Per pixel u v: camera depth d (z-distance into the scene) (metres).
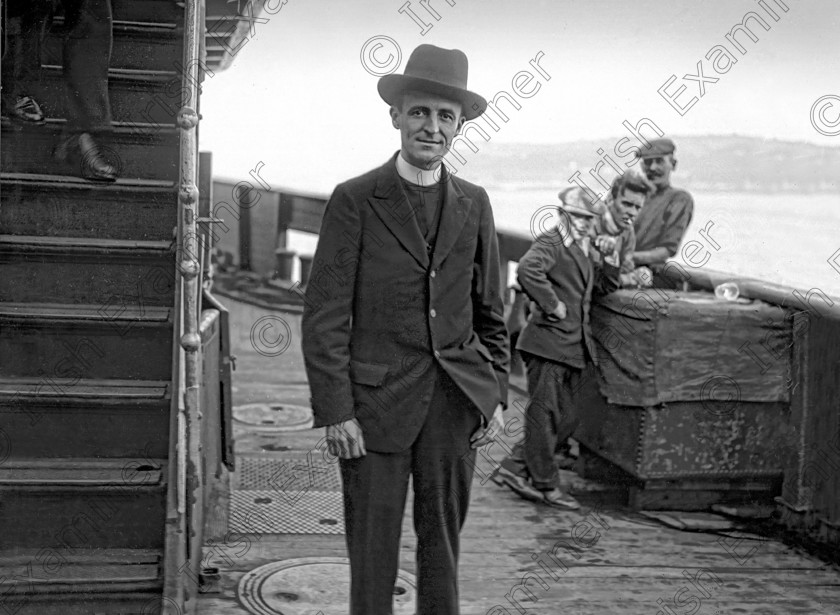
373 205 2.46
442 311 2.52
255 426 5.73
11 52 3.42
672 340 4.25
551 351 4.34
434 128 2.43
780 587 3.53
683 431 4.32
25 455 3.01
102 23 3.34
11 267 3.19
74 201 3.31
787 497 4.10
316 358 2.46
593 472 4.84
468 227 2.55
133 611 2.75
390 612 2.61
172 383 2.93
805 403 4.00
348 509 2.57
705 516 4.33
